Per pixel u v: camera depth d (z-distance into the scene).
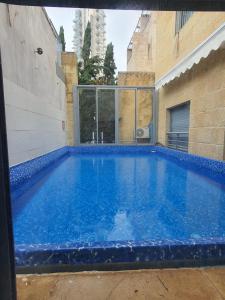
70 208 2.73
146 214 2.53
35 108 4.47
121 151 8.58
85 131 8.57
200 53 4.68
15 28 3.47
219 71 4.34
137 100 8.77
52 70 6.11
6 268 0.64
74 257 1.22
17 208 2.73
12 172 3.03
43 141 5.06
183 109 6.58
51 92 5.95
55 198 3.12
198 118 5.28
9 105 3.20
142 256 1.24
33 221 2.35
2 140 0.62
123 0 0.81
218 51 4.36
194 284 1.05
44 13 5.29
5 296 0.65
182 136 6.64
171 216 2.45
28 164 3.75
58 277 1.12
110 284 1.05
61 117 7.36
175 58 6.78
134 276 1.12
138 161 6.50
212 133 4.63
